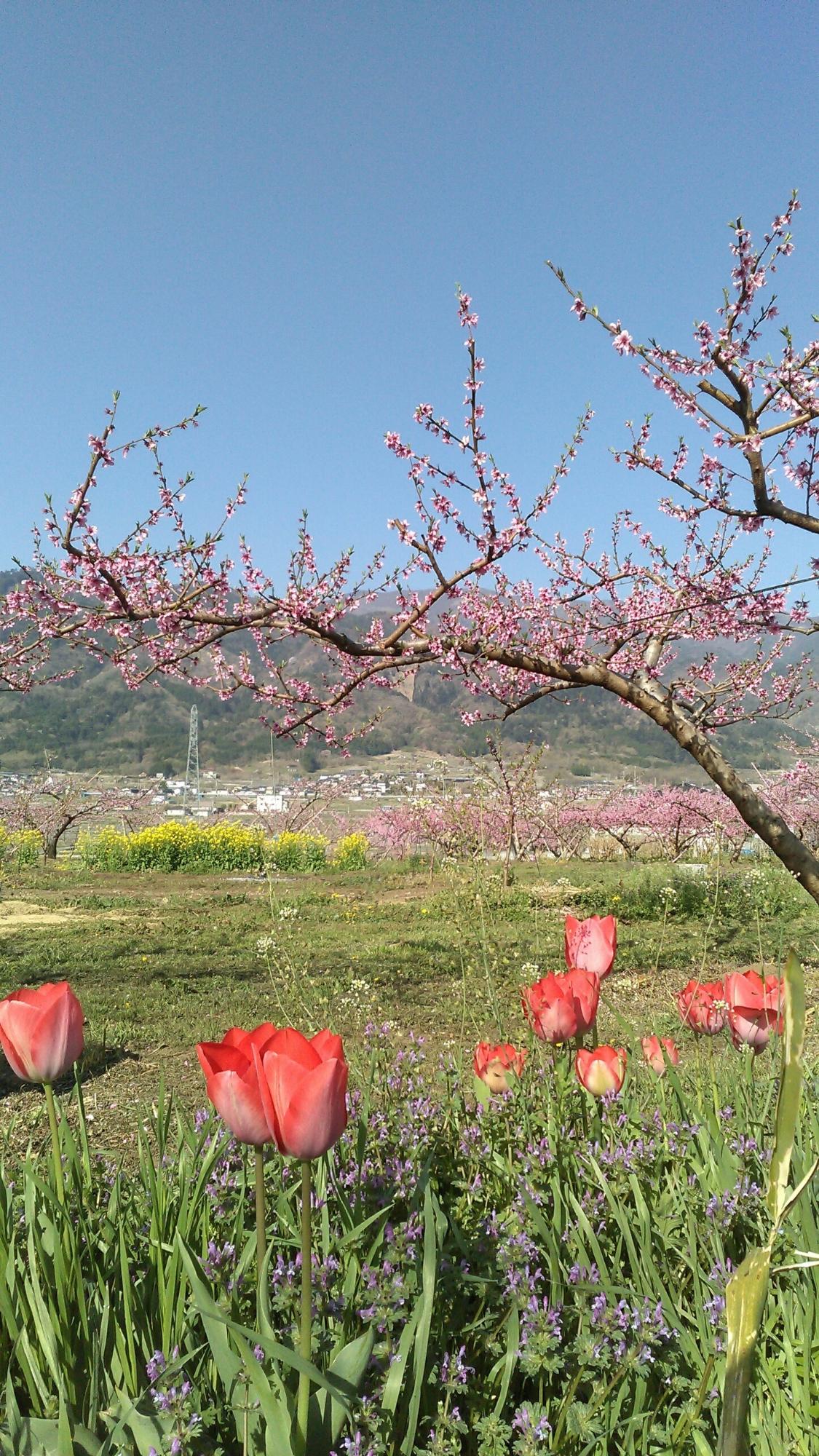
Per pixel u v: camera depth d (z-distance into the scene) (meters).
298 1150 1.21
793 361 3.57
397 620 5.05
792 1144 0.79
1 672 5.20
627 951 8.57
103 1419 1.39
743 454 3.71
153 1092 4.97
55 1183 1.73
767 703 5.66
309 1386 1.33
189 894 16.08
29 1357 1.48
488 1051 2.61
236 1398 1.36
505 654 4.29
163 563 4.67
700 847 14.08
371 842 23.33
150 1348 1.58
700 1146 2.18
